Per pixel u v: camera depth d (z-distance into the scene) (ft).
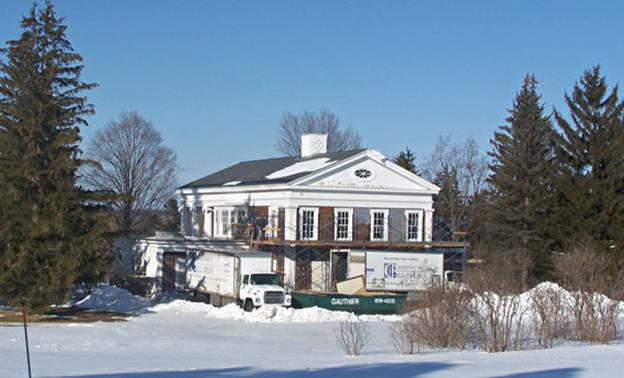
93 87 156.35
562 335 119.03
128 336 121.60
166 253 197.06
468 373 74.54
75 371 78.23
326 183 199.00
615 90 216.95
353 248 197.88
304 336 129.18
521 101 236.43
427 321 113.39
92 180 308.19
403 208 207.72
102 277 154.20
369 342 120.67
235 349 110.11
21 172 144.15
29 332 123.85
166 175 325.01
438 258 189.67
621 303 141.38
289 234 194.90
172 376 73.82
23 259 142.20
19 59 149.79
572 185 214.90
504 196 231.91
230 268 171.12
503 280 120.06
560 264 139.23
